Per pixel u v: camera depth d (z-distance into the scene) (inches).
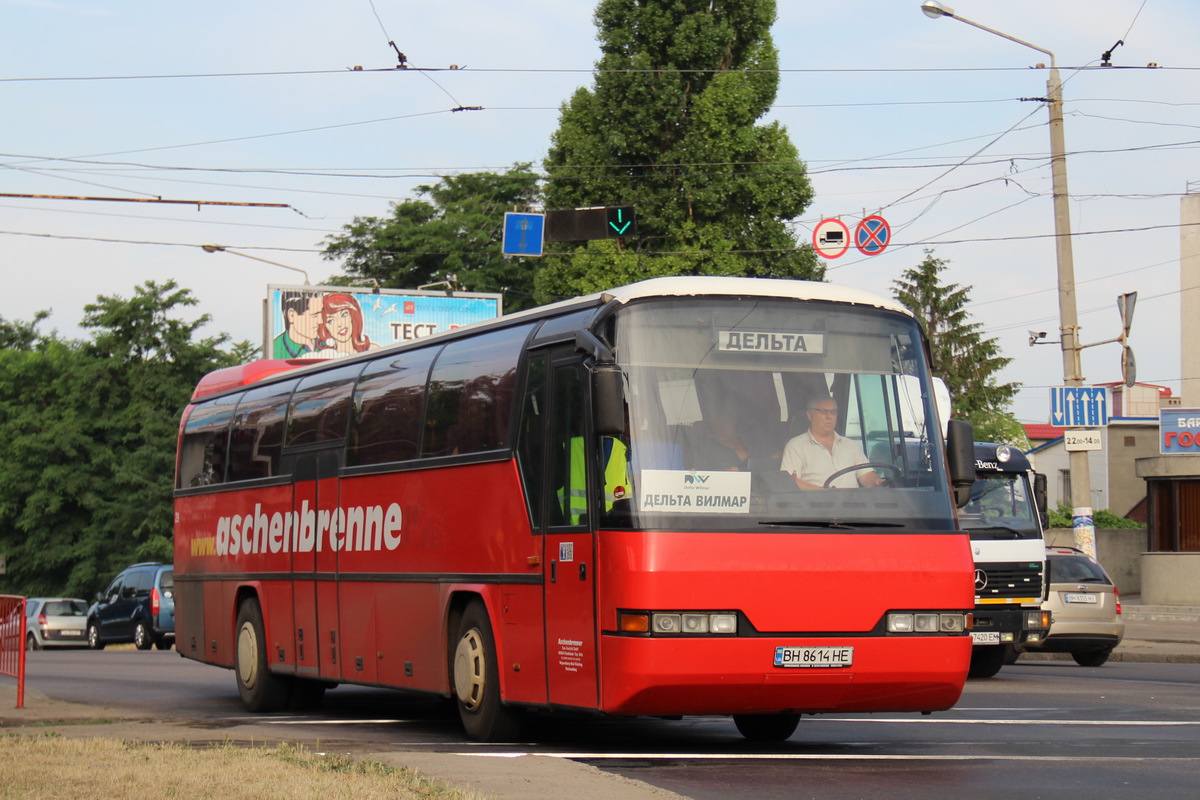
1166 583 1911.9
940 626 537.3
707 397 535.2
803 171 2176.4
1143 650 1312.7
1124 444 2918.3
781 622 516.4
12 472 3442.4
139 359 3538.4
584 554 537.0
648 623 505.7
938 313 3782.0
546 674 561.3
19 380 3641.7
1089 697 845.2
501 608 597.3
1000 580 1036.5
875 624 528.4
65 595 3444.9
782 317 552.7
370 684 713.0
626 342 534.9
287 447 826.2
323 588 766.5
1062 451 3366.1
